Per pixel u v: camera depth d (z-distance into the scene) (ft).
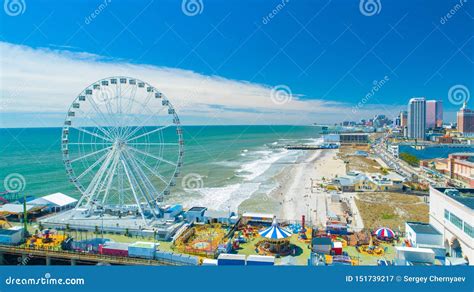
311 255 118.62
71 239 130.21
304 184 306.14
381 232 140.97
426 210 207.41
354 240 141.38
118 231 146.51
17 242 131.75
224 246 128.67
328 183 297.53
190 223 158.71
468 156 306.55
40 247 127.13
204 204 238.89
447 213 122.83
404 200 233.76
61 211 175.01
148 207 168.66
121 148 167.94
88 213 164.66
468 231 107.55
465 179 280.92
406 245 133.39
